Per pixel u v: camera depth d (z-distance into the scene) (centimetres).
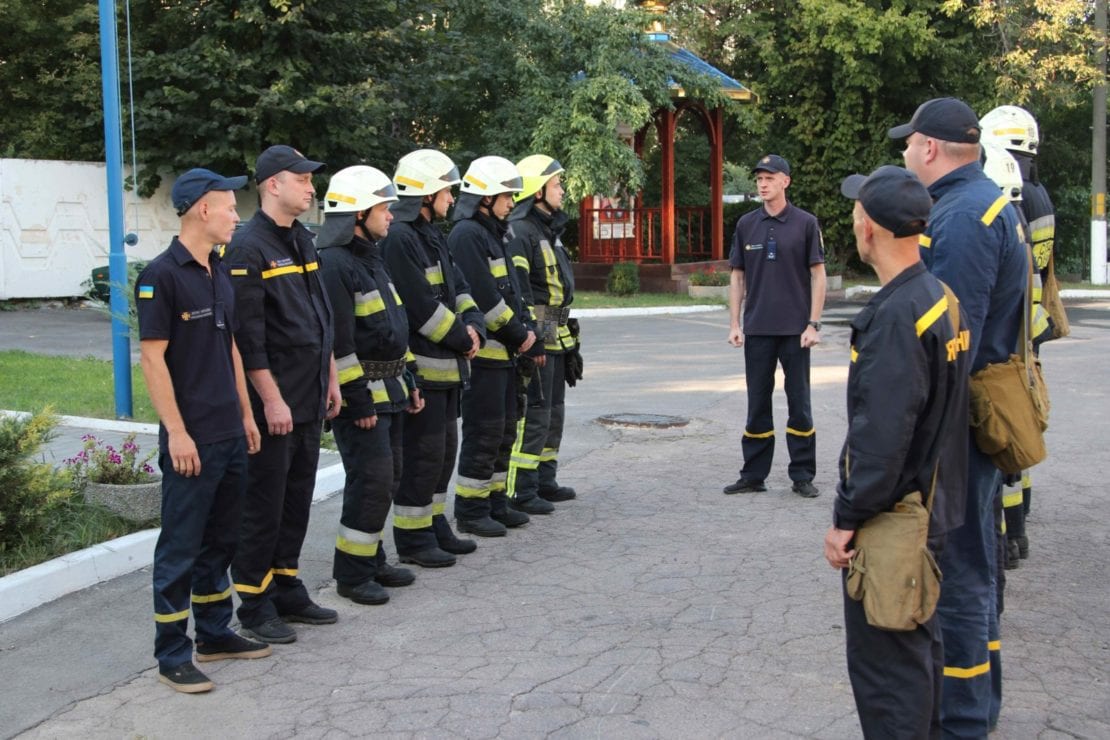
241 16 2055
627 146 2231
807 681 438
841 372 1301
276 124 2147
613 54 2128
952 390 319
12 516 568
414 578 573
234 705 425
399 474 569
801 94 2833
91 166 2227
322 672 457
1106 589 546
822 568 585
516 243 674
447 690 435
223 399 445
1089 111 2977
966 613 367
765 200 737
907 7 2675
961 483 333
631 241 2548
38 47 2358
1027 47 2675
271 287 485
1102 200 2706
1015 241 393
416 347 588
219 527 461
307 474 511
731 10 2998
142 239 2292
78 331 1752
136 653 476
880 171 319
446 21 2448
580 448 906
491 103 2405
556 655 469
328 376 511
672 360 1447
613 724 402
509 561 610
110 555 575
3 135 2373
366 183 530
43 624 510
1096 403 1061
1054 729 396
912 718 312
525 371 666
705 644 479
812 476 750
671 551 621
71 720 410
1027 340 400
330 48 2166
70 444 839
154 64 2103
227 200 441
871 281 2908
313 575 590
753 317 743
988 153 488
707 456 875
